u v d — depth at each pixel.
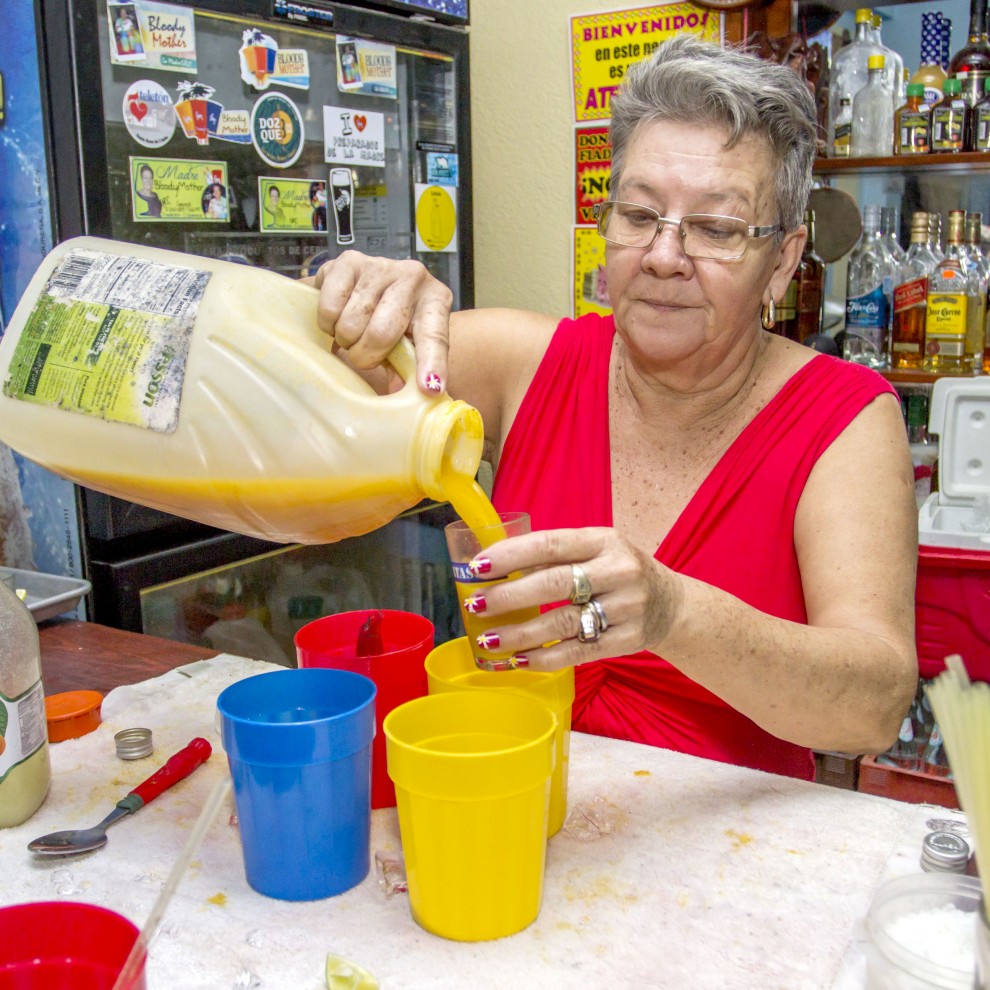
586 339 1.15
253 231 1.59
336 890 0.66
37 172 1.36
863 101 2.00
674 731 1.02
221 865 0.69
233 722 0.62
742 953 0.59
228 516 0.77
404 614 0.82
